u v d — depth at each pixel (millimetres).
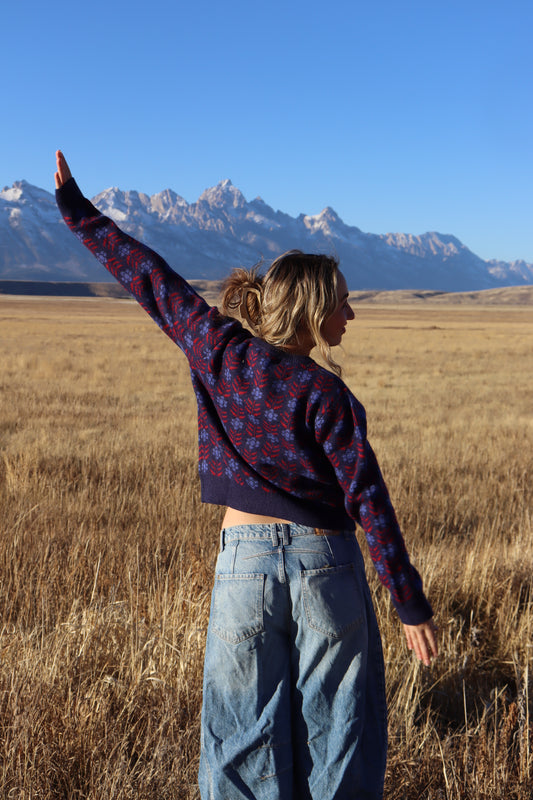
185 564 4262
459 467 8547
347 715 1798
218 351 1884
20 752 2328
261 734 1760
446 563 4512
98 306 149375
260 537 1836
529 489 7527
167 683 2775
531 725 2828
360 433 1721
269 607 1792
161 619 3326
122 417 12438
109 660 2973
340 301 1844
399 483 7039
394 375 23000
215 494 1947
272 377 1787
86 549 4453
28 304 146750
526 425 12680
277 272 1847
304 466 1780
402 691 2926
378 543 1719
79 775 2350
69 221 2188
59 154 2189
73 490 6590
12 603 3660
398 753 2535
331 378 1756
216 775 1794
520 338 53031
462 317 136500
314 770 1808
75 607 3436
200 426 2018
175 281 2062
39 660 2842
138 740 2482
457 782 2363
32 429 10633
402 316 134000
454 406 15570
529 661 3402
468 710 3111
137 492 6574
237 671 1800
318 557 1816
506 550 5031
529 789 2359
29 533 4820
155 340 41375
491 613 4062
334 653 1804
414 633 1750
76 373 20750
